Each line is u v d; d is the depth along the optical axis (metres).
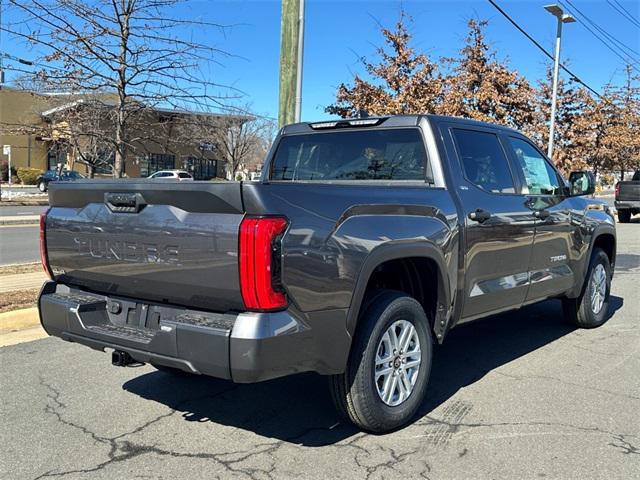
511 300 5.06
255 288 3.00
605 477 3.29
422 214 4.02
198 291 3.23
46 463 3.41
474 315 4.65
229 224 3.05
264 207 3.03
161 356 3.27
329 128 5.20
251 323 3.02
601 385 4.80
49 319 3.94
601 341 6.18
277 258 3.05
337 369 3.45
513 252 4.96
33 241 14.49
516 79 18.03
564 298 6.39
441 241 4.10
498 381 4.89
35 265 9.91
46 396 4.46
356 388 3.63
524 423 4.02
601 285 6.74
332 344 3.37
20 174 47.97
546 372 5.13
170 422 4.02
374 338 3.64
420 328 4.04
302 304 3.18
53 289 4.13
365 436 3.81
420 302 4.32
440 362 5.43
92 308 3.79
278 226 3.05
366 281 3.52
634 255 13.48
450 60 18.17
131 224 3.47
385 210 3.74
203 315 3.29
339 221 3.41
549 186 5.82
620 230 20.17
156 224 3.35
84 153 11.44
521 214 5.03
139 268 3.47
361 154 4.93
